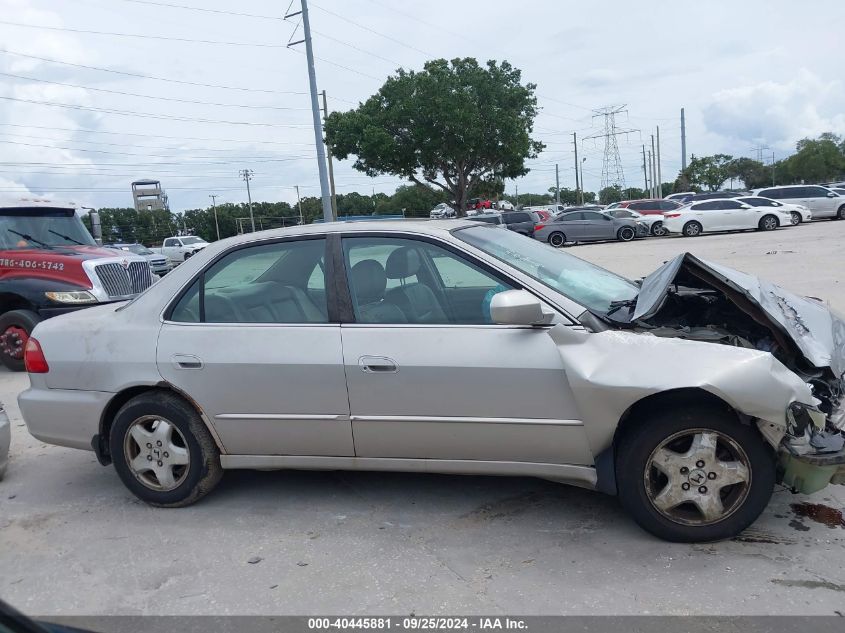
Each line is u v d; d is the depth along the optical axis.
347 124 38.03
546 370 3.39
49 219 9.80
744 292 3.53
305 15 32.38
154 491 4.11
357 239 3.91
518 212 33.94
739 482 3.30
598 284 4.08
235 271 4.04
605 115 86.12
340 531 3.74
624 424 3.43
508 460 3.58
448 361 3.50
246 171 77.31
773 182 88.31
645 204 34.38
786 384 3.11
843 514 3.61
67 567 3.51
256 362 3.77
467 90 37.22
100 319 4.24
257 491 4.32
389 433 3.67
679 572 3.15
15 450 5.39
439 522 3.78
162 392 4.05
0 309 9.20
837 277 11.95
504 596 3.05
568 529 3.62
